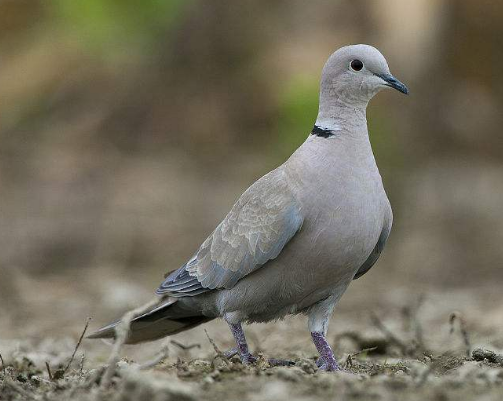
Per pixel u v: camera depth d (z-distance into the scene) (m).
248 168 19.34
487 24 19.83
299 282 8.32
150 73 20.66
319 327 8.55
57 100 20.66
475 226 17.47
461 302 13.95
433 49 18.75
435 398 6.32
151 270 16.47
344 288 8.47
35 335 12.02
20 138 20.44
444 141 19.41
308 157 8.26
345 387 6.62
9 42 20.61
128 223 17.64
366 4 18.55
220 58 20.44
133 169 19.55
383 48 18.30
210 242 8.80
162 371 7.30
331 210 8.06
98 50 20.17
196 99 20.61
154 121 20.66
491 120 19.92
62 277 16.06
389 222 8.50
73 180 19.11
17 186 18.98
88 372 8.09
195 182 19.08
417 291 14.98
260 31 20.20
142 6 19.75
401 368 7.95
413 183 18.12
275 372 7.23
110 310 13.69
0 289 14.96
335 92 8.45
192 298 8.86
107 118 20.66
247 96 20.23
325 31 18.89
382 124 17.73
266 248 8.26
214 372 7.16
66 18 19.77
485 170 19.19
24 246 17.05
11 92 20.45
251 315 8.72
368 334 10.02
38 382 7.77
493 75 20.11
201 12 20.31
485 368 7.37
